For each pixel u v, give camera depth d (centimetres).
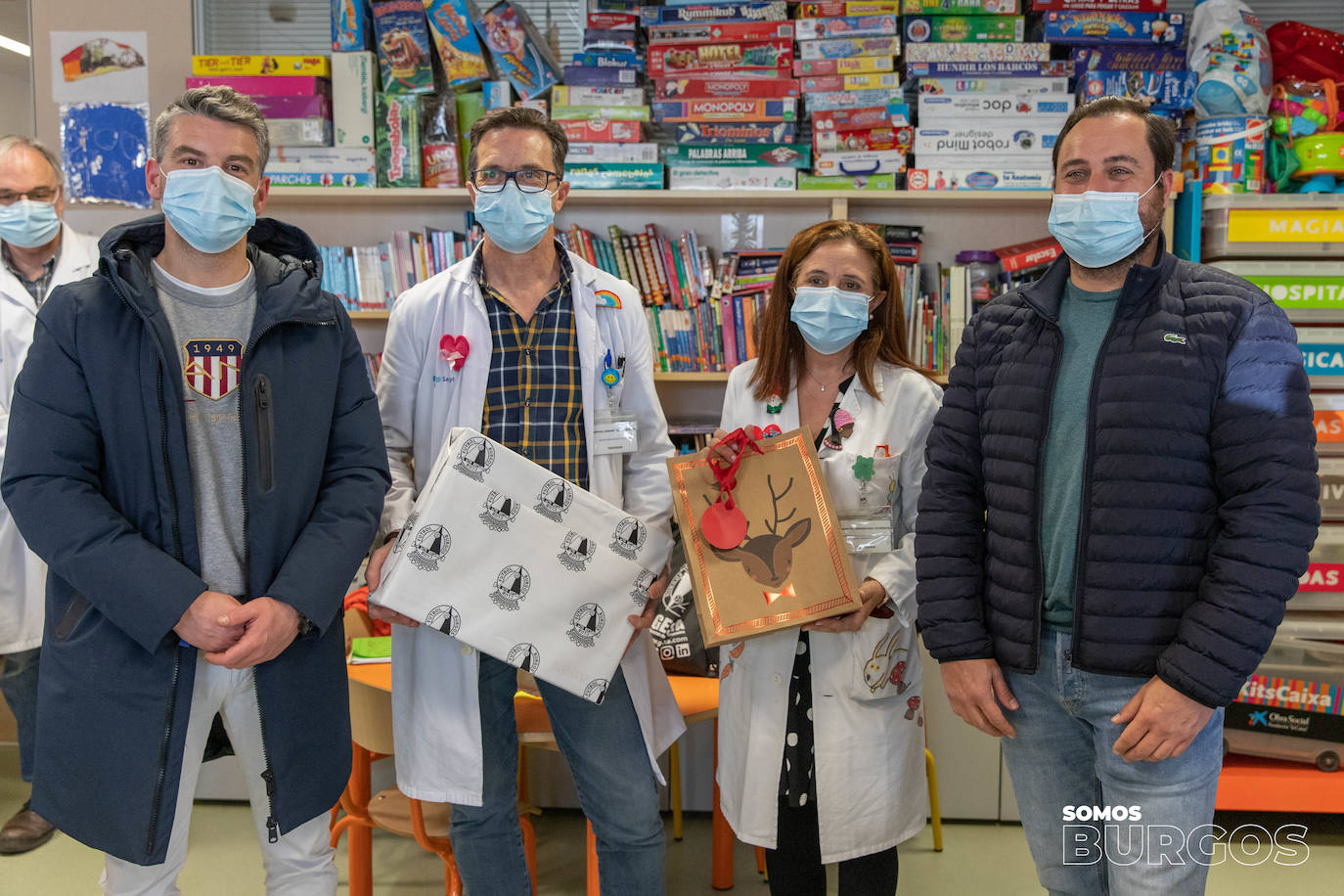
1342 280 305
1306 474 148
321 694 173
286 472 168
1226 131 317
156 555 155
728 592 190
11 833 298
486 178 196
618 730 203
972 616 175
